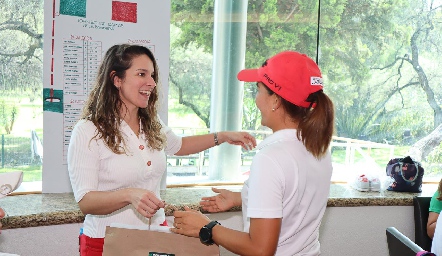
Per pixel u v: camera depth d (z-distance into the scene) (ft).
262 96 5.10
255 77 5.12
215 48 10.12
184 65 9.89
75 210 7.84
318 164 5.03
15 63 8.61
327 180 5.18
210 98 10.21
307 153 4.95
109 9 8.57
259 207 4.74
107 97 6.09
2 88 8.56
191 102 10.05
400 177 10.20
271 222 4.73
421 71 11.12
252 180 4.84
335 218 9.67
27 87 8.75
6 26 8.48
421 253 5.90
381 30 10.84
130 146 6.20
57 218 7.71
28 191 8.59
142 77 6.11
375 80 10.96
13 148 8.75
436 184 11.13
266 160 4.79
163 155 6.58
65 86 8.40
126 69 6.06
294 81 4.89
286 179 4.76
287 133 4.96
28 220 7.52
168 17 9.00
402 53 11.00
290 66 4.92
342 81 10.81
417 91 11.16
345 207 9.69
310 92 4.92
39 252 7.78
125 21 8.71
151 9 8.87
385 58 10.94
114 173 6.10
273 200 4.73
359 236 9.86
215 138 7.59
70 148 6.00
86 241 6.38
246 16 10.18
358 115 10.95
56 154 8.50
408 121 11.19
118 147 6.07
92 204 5.82
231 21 10.09
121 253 5.50
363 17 10.73
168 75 9.12
